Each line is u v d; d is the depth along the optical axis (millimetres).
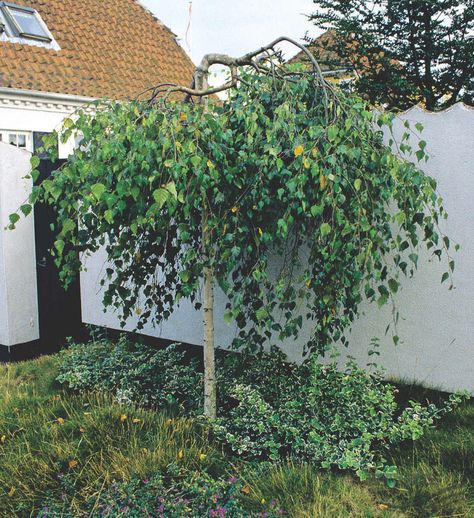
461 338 3664
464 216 3578
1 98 8828
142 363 4340
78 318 6016
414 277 3816
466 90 6703
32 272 5656
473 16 6191
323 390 3551
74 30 10688
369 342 4066
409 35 6531
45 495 2932
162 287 4086
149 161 2988
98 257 5668
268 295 3146
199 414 3635
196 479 2854
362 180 3154
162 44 12023
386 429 3188
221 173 3195
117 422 3482
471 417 3408
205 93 3613
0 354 5570
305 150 3004
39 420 3699
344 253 3084
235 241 3184
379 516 2639
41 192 3471
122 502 2703
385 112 3426
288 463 3014
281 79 3535
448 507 2615
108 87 10125
